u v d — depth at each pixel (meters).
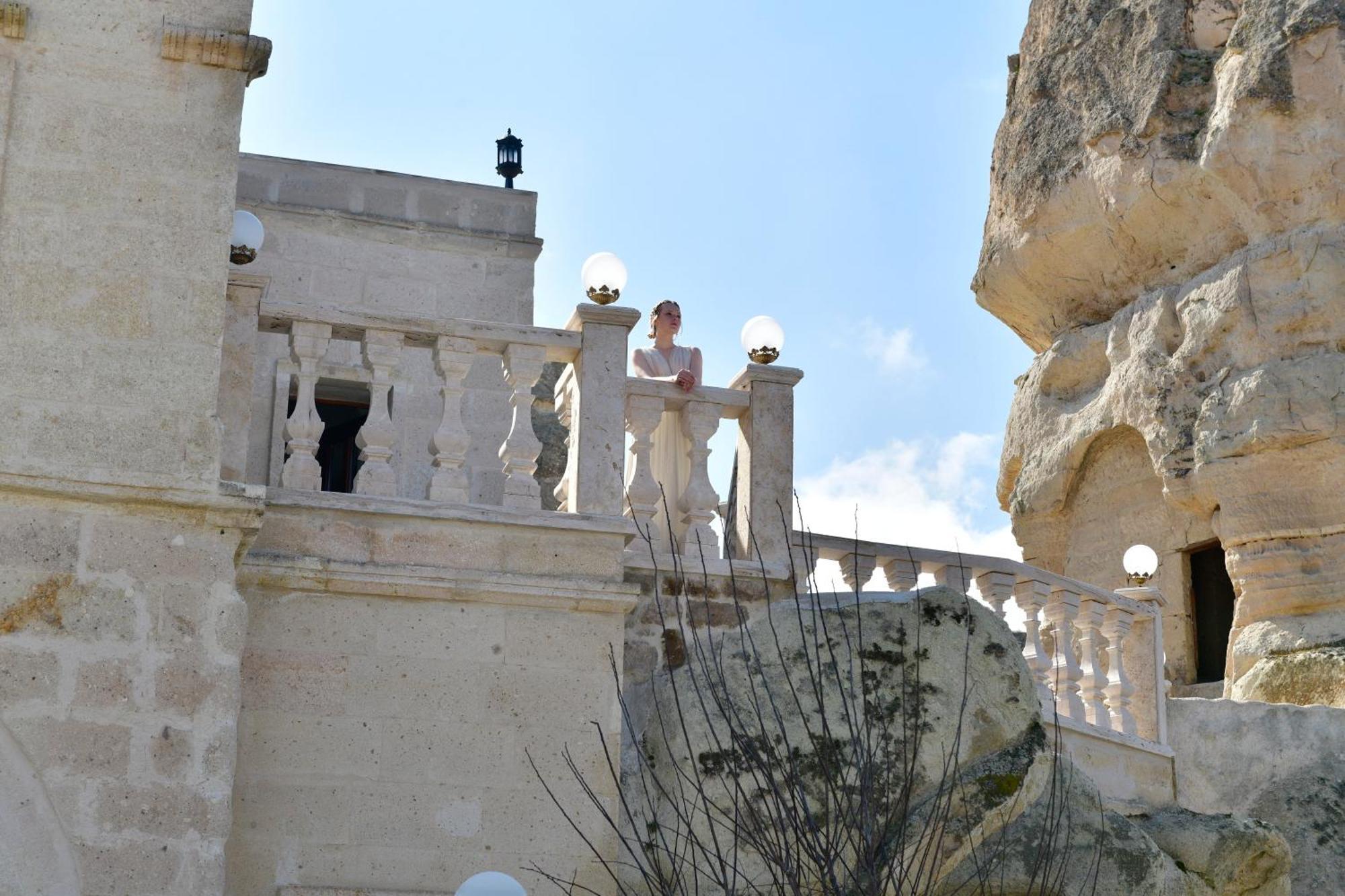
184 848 8.55
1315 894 14.40
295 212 14.19
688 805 10.26
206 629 8.85
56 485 8.71
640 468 11.14
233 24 9.62
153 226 9.26
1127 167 20.78
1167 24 21.12
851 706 10.65
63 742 8.48
